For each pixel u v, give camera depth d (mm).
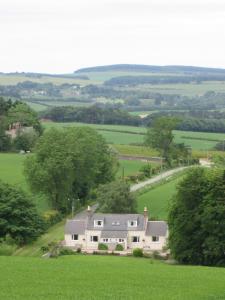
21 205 134625
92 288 80938
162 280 88188
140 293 78500
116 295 77062
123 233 142875
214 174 120562
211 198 116938
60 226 157000
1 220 131125
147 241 142750
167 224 134250
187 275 93125
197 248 117062
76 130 195875
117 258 122000
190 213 117688
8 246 122250
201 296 77250
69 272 92125
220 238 113938
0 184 138375
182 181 121000
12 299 73500
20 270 92250
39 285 81750
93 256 125188
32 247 132250
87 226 143875
